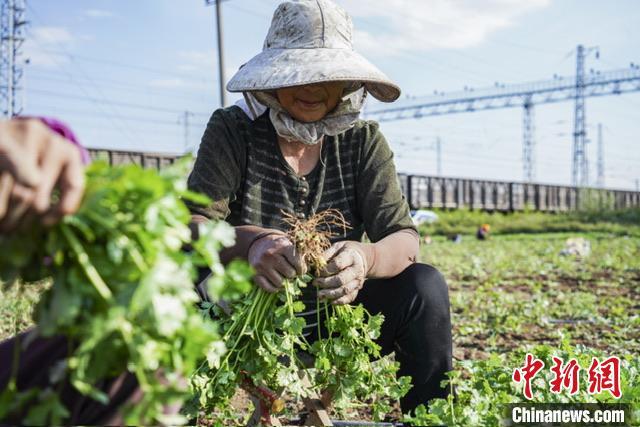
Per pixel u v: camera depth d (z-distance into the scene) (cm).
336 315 227
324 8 242
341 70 226
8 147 104
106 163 115
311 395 223
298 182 254
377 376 223
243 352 213
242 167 252
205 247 117
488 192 3503
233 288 124
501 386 241
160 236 114
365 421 283
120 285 112
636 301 741
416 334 230
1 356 144
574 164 5450
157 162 2019
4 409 118
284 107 242
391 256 231
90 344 107
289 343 212
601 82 5406
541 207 3906
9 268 116
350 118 248
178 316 112
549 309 655
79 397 133
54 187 111
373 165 261
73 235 111
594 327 569
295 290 213
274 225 255
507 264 1147
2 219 106
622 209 3142
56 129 137
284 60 232
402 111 6116
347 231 265
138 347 111
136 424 116
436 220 2706
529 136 5809
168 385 124
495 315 621
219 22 1917
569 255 1332
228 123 253
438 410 206
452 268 1104
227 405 239
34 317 117
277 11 246
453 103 5912
